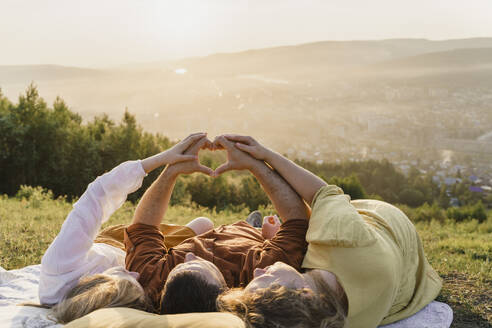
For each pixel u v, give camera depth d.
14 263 3.72
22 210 7.31
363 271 2.01
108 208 2.34
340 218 2.15
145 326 1.47
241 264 2.31
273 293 1.74
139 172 2.41
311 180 2.51
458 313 2.81
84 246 2.24
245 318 1.63
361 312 2.04
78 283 2.03
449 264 4.11
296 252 2.31
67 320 1.81
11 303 2.41
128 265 2.34
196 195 16.91
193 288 1.78
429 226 10.55
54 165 16.36
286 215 2.51
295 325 1.65
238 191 17.50
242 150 2.56
